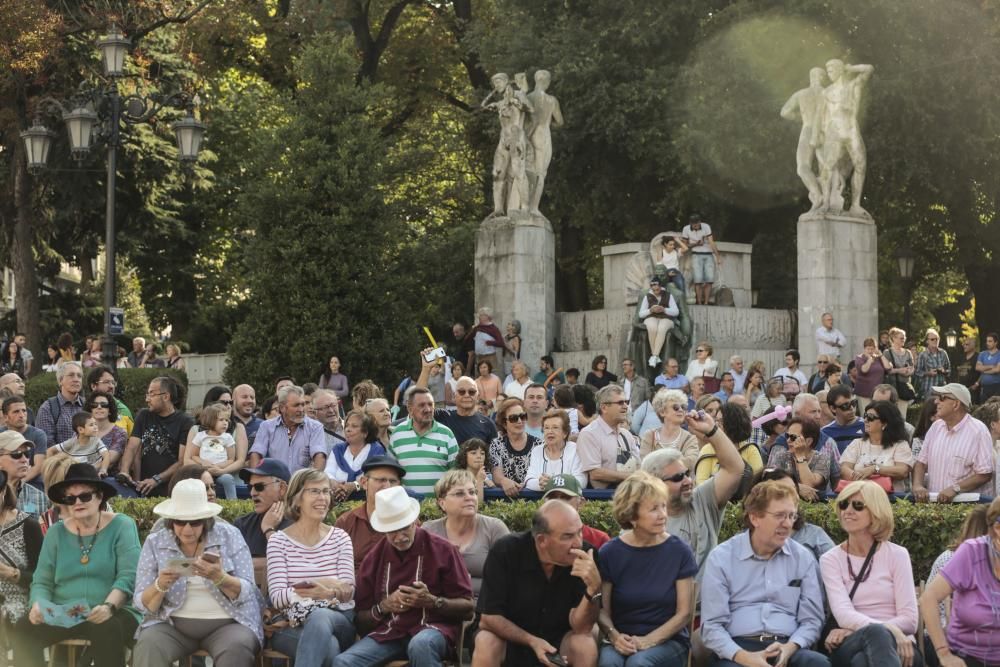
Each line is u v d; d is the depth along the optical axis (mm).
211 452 14789
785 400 22141
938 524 12406
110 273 24344
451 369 22641
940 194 36094
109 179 24531
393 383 32781
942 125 35062
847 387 14875
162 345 46219
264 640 10773
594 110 36312
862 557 10305
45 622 10742
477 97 39375
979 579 10094
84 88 31797
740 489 12164
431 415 13969
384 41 42219
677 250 30094
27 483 13625
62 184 36781
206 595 10562
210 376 38438
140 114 25203
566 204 39281
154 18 37188
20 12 33375
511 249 32094
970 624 10078
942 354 26406
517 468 14062
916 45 35094
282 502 11625
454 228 42219
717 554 10289
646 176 38375
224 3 39250
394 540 10438
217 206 46188
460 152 44250
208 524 10719
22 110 35625
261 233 33250
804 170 31766
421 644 10008
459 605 10398
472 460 12984
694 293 31562
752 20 35438
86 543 11102
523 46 37438
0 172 36656
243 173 44500
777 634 10109
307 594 10562
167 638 10375
